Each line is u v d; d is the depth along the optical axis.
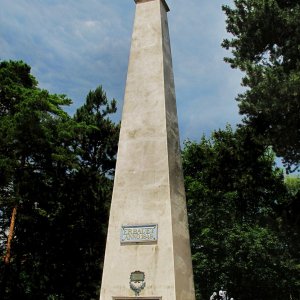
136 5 13.76
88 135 29.72
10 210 21.78
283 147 17.98
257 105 17.06
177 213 11.17
